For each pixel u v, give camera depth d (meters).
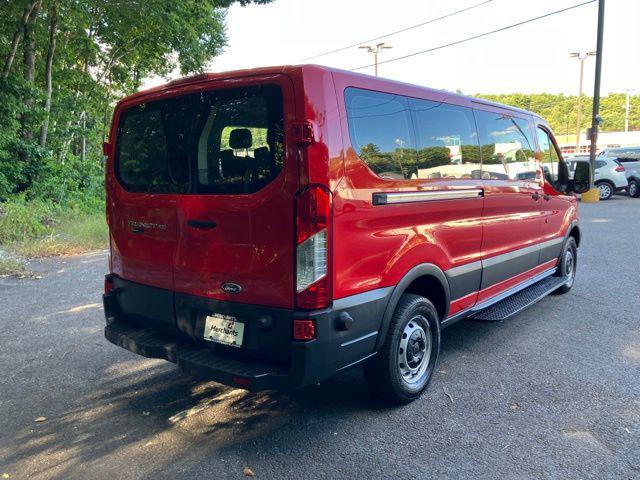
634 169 20.55
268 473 2.99
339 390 4.07
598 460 3.07
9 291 7.11
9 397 3.98
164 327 3.72
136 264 3.86
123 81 22.16
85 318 5.90
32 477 2.97
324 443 3.31
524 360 4.62
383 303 3.44
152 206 3.63
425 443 3.29
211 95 3.34
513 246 5.28
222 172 3.25
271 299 3.08
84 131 19.67
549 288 6.08
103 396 4.00
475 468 3.01
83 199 16.95
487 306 4.86
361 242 3.23
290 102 2.97
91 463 3.11
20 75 15.71
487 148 4.79
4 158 14.94
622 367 4.42
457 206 4.21
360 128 3.27
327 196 2.97
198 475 2.98
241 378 3.02
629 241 10.62
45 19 16.84
